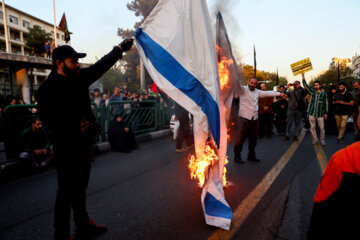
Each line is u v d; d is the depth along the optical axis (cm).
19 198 334
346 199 98
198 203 306
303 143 695
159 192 344
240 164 477
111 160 531
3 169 407
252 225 251
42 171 459
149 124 820
